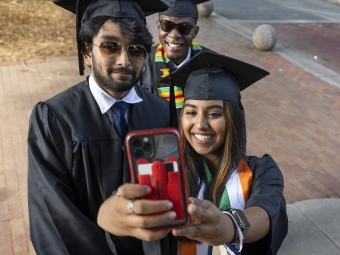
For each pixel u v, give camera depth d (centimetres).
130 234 116
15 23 1009
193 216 114
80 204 203
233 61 193
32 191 192
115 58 194
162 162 116
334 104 688
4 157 505
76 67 794
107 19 191
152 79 363
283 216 167
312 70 838
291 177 487
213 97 180
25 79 731
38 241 186
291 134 585
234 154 180
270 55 922
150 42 201
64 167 197
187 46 359
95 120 207
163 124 231
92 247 186
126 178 203
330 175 493
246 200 174
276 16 1330
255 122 615
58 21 1053
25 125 578
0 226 393
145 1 233
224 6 1424
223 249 166
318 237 383
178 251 178
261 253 161
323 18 1338
